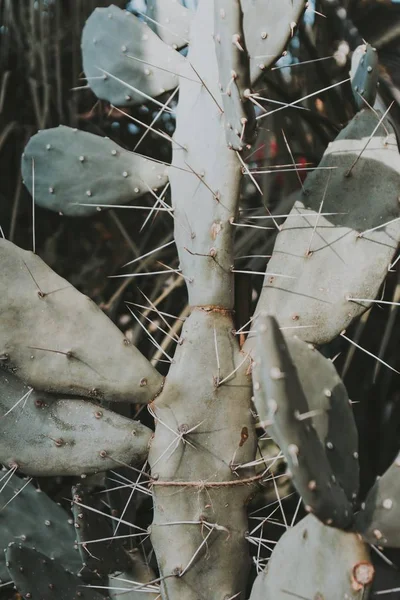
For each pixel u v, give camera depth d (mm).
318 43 1583
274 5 1068
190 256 1113
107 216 1586
